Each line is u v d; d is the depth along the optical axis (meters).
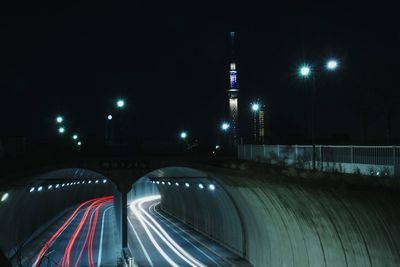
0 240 39.19
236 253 45.16
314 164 27.41
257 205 35.38
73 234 61.50
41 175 42.12
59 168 43.31
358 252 22.55
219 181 42.53
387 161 22.31
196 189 56.53
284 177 26.73
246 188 35.50
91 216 83.50
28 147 59.44
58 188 69.38
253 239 40.03
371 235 20.94
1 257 22.80
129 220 79.50
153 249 50.91
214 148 59.72
